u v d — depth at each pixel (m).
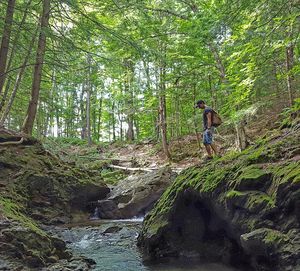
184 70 17.19
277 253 4.62
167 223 6.78
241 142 13.23
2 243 5.73
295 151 5.92
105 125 45.78
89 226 10.26
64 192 11.84
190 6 15.24
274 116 15.59
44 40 12.07
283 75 9.30
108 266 6.23
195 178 6.80
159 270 5.94
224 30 7.49
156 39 16.05
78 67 13.02
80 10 11.70
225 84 13.01
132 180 13.59
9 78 15.20
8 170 11.16
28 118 13.80
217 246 6.30
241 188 5.64
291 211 4.82
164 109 20.97
